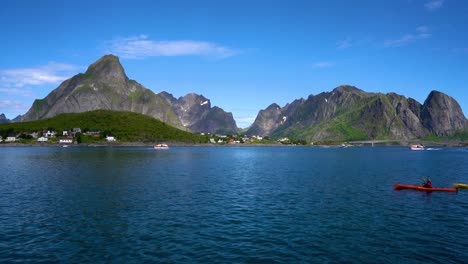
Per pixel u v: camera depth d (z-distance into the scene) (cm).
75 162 11612
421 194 5547
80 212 4003
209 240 3041
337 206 4522
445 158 17838
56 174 7775
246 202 4722
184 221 3669
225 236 3161
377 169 10275
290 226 3516
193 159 14538
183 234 3206
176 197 5025
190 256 2659
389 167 11150
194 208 4297
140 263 2514
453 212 4269
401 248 2888
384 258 2659
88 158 13950
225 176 7881
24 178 7006
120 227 3409
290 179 7425
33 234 3162
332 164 12450
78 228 3359
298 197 5156
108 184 6234
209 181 6906
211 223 3600
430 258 2672
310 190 5847
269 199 4966
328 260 2606
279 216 3934
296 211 4203
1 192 5303
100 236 3120
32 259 2573
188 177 7538
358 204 4675
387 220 3819
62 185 6062
